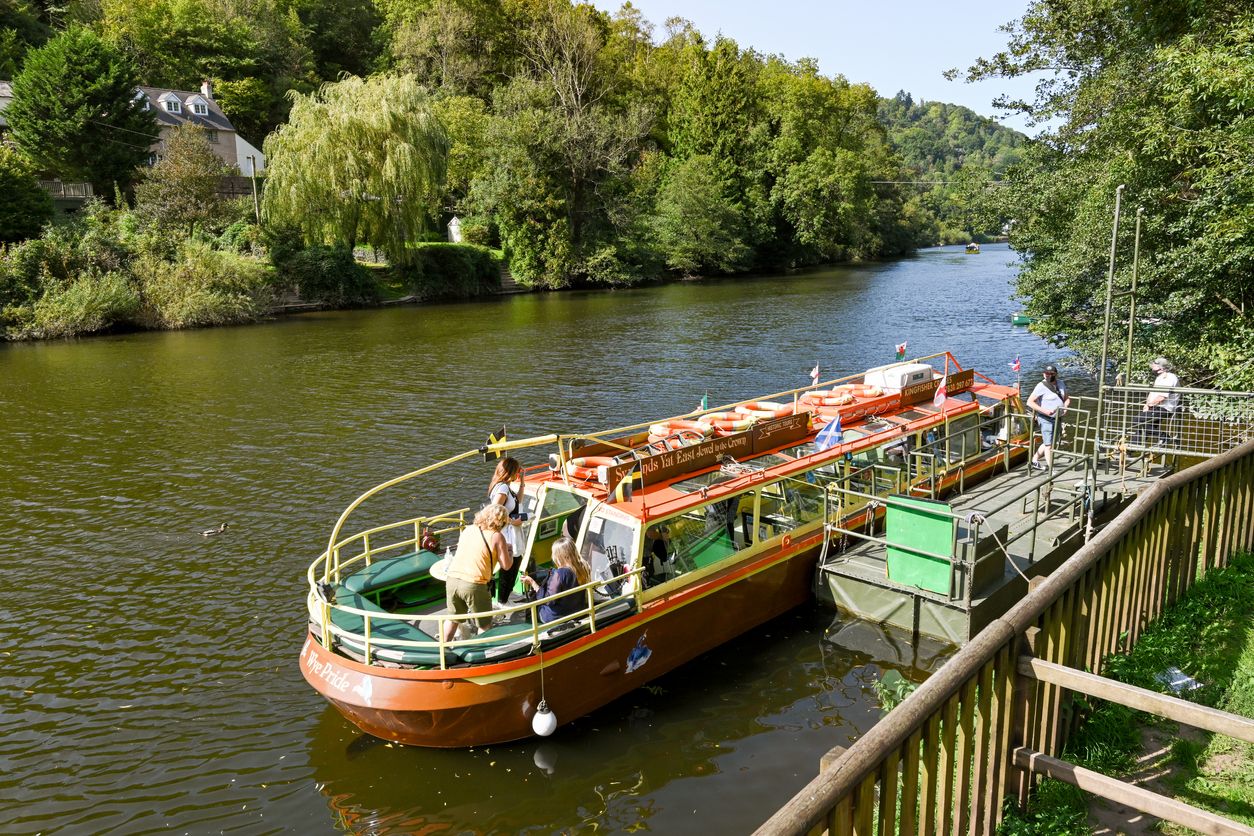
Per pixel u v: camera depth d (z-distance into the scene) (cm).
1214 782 578
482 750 880
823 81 10525
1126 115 2069
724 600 1062
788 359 3294
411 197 5694
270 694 1018
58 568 1404
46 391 2836
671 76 10412
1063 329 2466
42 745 917
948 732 477
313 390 2789
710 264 8450
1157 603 795
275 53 9088
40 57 5828
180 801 816
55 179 6066
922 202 17325
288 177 5309
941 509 1020
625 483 1025
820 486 1230
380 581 1002
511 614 927
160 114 7144
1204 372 1945
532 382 2886
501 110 7356
